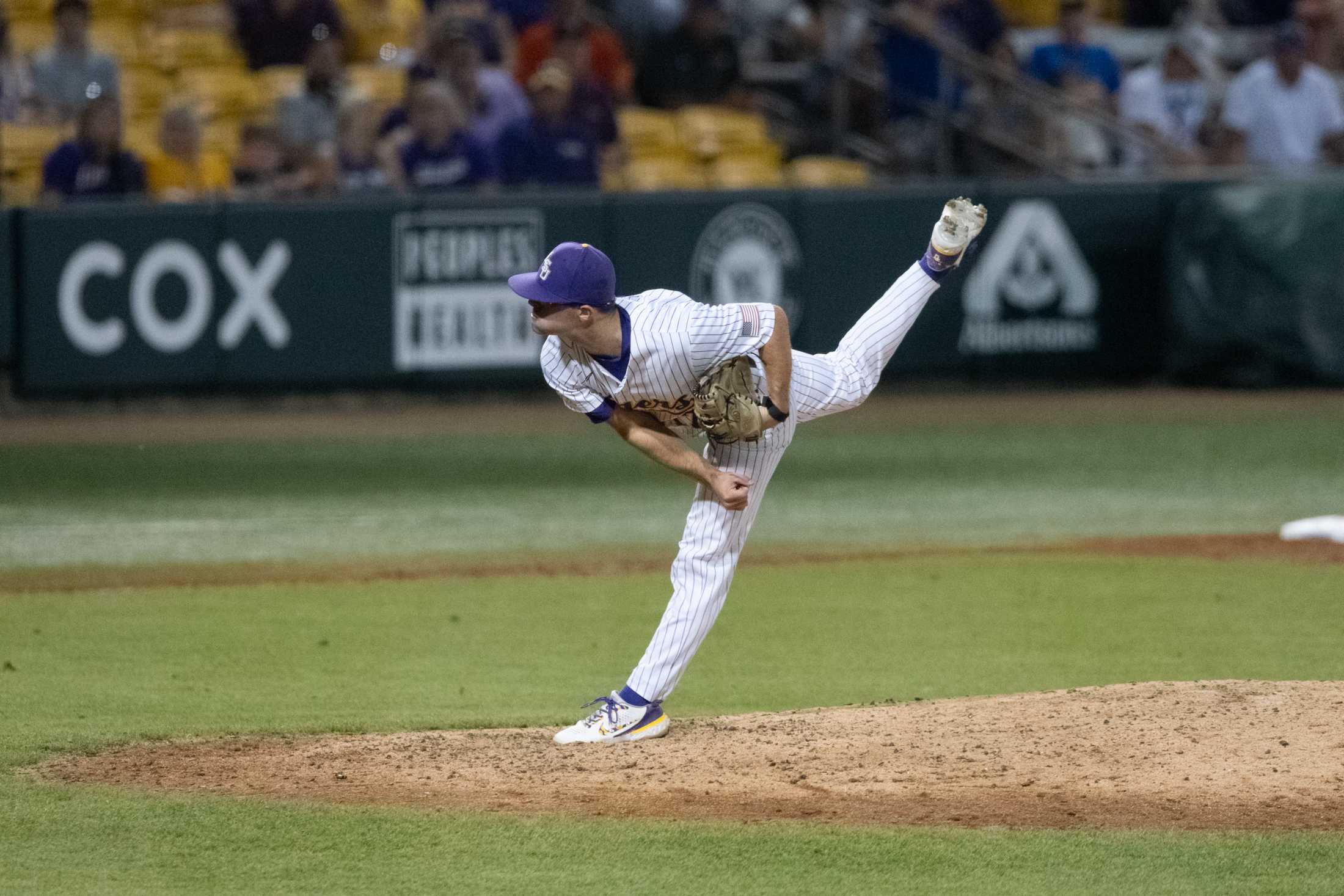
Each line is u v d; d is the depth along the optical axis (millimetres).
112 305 54250
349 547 36625
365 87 63000
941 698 23469
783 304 59812
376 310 56594
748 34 72312
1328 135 68375
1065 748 19469
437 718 22391
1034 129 68562
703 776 18844
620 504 42000
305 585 32531
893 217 60625
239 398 56062
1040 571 33906
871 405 59812
